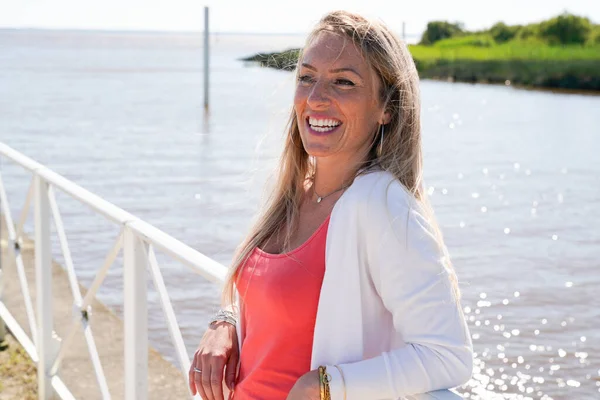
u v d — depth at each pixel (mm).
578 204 12742
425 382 1438
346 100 1665
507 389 5641
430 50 61500
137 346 2736
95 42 183250
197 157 16594
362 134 1689
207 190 12734
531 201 12906
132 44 170875
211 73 55156
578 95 40688
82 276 7027
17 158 4227
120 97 32688
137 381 2752
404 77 1659
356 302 1576
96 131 21031
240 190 12625
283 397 1699
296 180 1873
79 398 3619
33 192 4113
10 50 104312
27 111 25906
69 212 10062
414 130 1659
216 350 1924
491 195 13383
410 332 1467
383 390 1459
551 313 7180
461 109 30922
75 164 15461
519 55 55094
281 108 2074
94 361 3340
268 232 1854
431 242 1470
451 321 1440
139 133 20797
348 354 1592
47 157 16297
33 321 4398
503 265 8898
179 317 4816
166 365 2680
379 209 1521
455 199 12992
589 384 5699
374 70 1662
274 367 1711
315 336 1614
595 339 6527
